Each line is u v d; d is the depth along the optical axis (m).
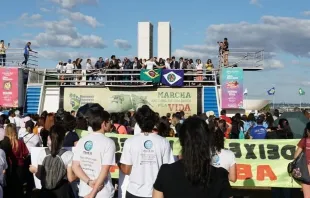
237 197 10.55
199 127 3.54
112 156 6.13
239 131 14.77
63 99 27.38
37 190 10.59
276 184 10.01
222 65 28.83
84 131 10.04
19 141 10.20
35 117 15.38
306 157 7.31
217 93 26.75
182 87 26.83
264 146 10.10
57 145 6.91
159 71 26.64
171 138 10.06
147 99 26.89
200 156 3.46
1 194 7.95
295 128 12.30
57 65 29.22
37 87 28.48
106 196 6.13
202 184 3.44
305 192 7.31
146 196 6.08
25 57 28.98
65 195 6.98
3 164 7.98
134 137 6.32
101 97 27.19
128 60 28.38
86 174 6.11
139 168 6.15
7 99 27.19
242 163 10.12
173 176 3.51
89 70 28.42
